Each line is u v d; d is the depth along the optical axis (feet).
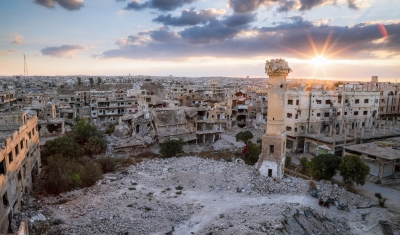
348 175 165.68
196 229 112.16
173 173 177.47
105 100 389.60
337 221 125.29
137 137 258.78
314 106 277.03
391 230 123.85
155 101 345.31
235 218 116.67
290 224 109.91
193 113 277.23
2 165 102.83
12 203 108.47
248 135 266.98
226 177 169.37
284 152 169.89
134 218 118.73
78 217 117.39
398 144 225.35
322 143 249.75
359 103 301.02
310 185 154.81
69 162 163.63
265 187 152.25
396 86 409.08
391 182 189.16
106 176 174.40
